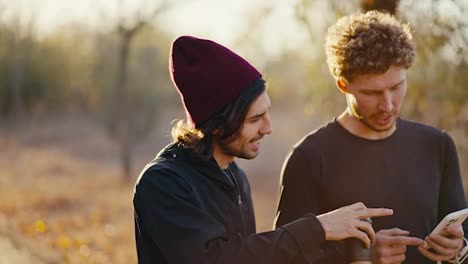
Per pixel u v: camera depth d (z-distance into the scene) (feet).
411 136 8.80
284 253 6.62
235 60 7.27
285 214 8.67
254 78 7.25
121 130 67.36
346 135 8.70
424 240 8.02
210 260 6.57
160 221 6.92
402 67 7.96
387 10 14.97
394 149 8.66
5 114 116.26
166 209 6.97
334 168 8.58
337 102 23.27
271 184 61.11
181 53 7.48
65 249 28.25
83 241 30.86
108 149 86.28
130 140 75.05
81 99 118.62
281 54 24.94
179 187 7.07
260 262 6.54
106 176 61.26
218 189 7.45
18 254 24.13
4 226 31.07
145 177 7.20
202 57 7.34
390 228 8.47
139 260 7.39
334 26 8.55
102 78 91.09
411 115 19.13
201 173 7.39
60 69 119.14
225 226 7.40
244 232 7.68
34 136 97.86
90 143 90.89
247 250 6.59
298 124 35.68
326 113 23.49
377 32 7.86
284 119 74.28
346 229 6.83
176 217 6.89
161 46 106.11
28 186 49.49
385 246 7.55
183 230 6.79
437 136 8.93
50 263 24.21
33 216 36.65
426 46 16.69
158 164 7.34
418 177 8.64
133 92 75.87
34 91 117.08
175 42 7.54
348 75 8.06
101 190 51.90
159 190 7.05
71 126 106.93
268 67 25.11
